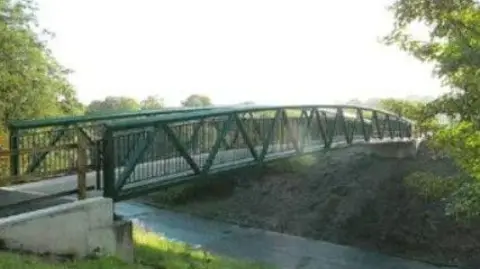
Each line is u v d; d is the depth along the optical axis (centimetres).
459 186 1101
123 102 5619
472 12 877
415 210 2717
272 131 1748
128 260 1055
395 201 2828
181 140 1359
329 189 3127
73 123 1442
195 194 3400
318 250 2609
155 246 1359
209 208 3262
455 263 2420
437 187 1137
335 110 2339
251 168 1630
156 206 3400
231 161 1592
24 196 1113
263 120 1742
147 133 1195
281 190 3266
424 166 2894
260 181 3394
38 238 892
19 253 847
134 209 3325
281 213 3086
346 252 2597
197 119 1371
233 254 2422
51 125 1391
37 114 2359
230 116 1513
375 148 3123
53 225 916
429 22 950
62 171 1028
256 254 2461
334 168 3278
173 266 1145
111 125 1091
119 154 1129
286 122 1859
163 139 1273
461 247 2473
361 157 3256
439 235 2564
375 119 2797
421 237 2598
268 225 3003
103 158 1093
